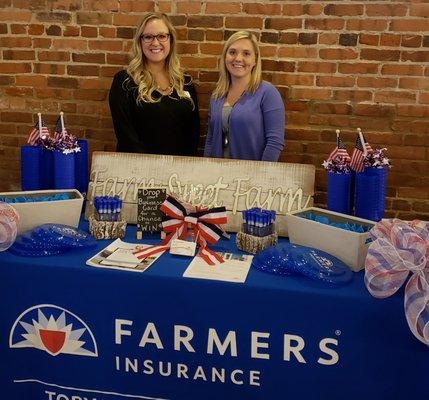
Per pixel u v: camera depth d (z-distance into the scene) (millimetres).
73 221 2152
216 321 1784
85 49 3152
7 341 1954
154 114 2787
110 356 1891
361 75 2949
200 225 2041
